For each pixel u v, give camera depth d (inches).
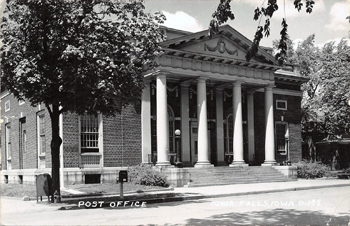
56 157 722.8
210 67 1213.1
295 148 1561.3
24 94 663.1
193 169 1119.6
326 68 1523.1
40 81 629.6
